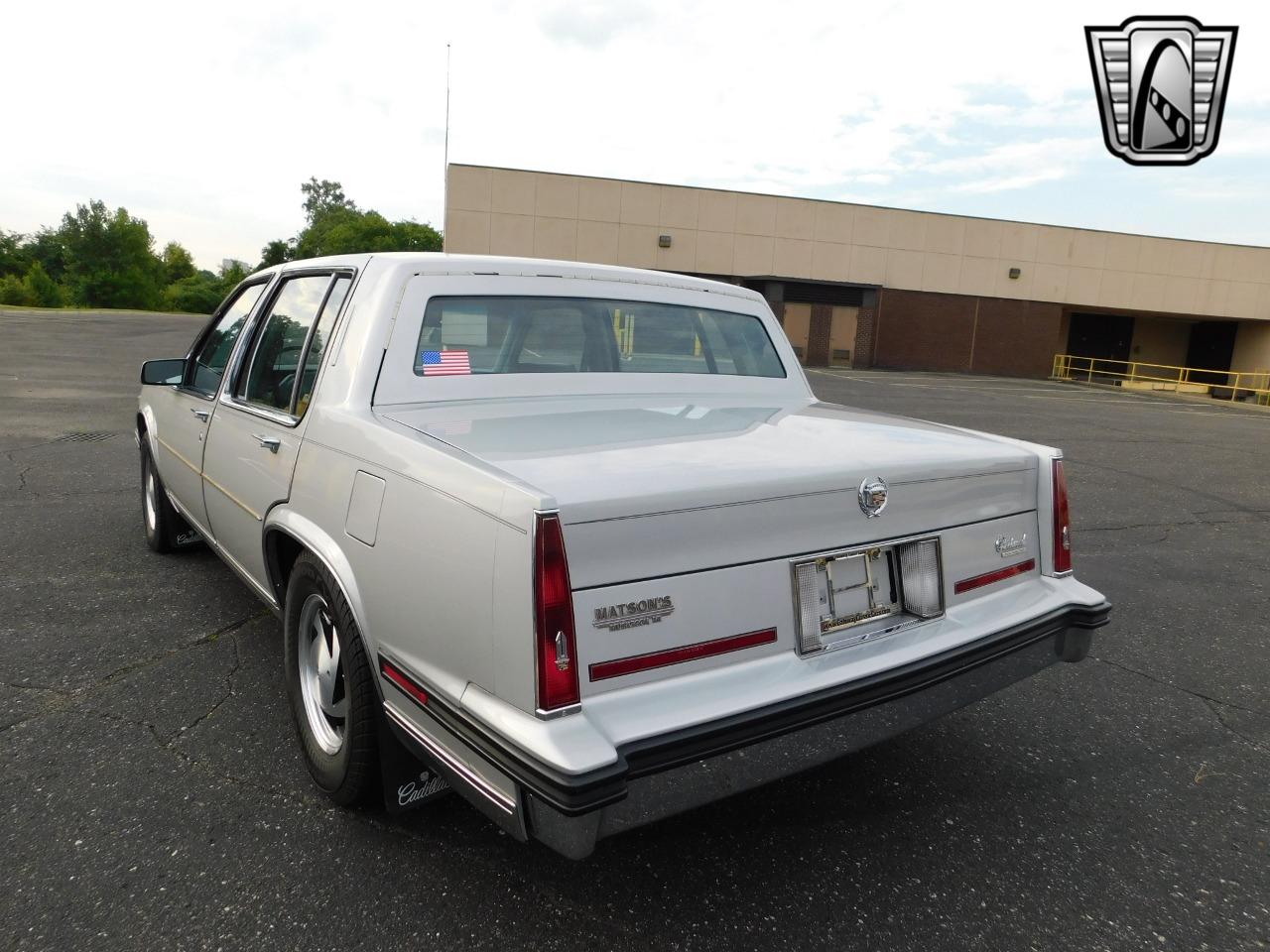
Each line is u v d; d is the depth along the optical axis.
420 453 2.07
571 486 1.79
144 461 5.04
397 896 2.23
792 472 2.06
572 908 2.22
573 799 1.63
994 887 2.39
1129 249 31.48
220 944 2.04
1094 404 21.33
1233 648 4.34
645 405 2.96
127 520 5.75
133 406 11.51
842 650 2.15
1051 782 2.98
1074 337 38.72
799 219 29.27
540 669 1.69
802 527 2.07
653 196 28.25
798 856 2.50
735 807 2.76
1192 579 5.55
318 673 2.64
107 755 2.86
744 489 1.95
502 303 2.89
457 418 2.48
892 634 2.26
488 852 2.43
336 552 2.33
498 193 27.42
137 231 95.75
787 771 1.97
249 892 2.22
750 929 2.18
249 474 3.02
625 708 1.79
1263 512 7.94
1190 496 8.61
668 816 1.81
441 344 2.71
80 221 93.44
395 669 2.10
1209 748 3.27
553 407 2.78
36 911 2.12
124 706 3.19
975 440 2.73
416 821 2.56
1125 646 4.34
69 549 5.05
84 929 2.06
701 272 29.03
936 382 25.55
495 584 1.77
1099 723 3.46
